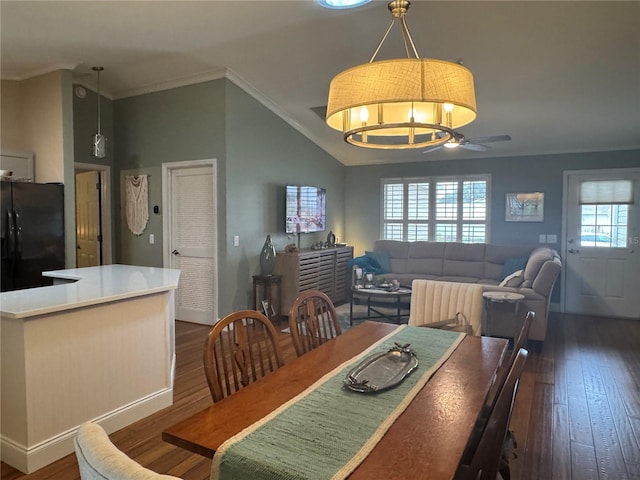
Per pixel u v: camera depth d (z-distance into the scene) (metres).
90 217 6.02
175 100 5.29
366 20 3.60
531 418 2.96
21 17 3.50
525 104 4.82
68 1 3.24
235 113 5.09
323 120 6.18
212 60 4.58
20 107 4.94
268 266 5.39
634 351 4.46
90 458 0.71
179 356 4.13
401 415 1.42
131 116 5.66
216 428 1.33
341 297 6.79
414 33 3.65
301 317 2.27
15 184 4.24
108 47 4.19
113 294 2.62
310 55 4.36
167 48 4.24
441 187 7.20
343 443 1.24
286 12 3.51
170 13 3.49
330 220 7.46
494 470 1.26
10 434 2.34
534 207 6.50
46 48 4.17
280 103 5.68
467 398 1.56
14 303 2.37
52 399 2.38
